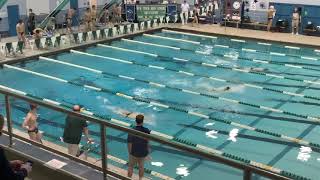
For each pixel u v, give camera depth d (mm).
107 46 17125
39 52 15383
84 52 16250
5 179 3279
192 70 14008
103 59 15273
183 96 11508
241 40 18656
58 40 15977
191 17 22125
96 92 11766
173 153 8055
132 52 16359
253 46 17562
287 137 8961
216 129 9391
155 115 10188
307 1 19203
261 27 20281
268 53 16375
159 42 18141
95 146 8094
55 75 13289
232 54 16188
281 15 20062
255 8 20547
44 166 4945
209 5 21984
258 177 5602
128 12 21844
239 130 9312
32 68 14008
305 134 9117
